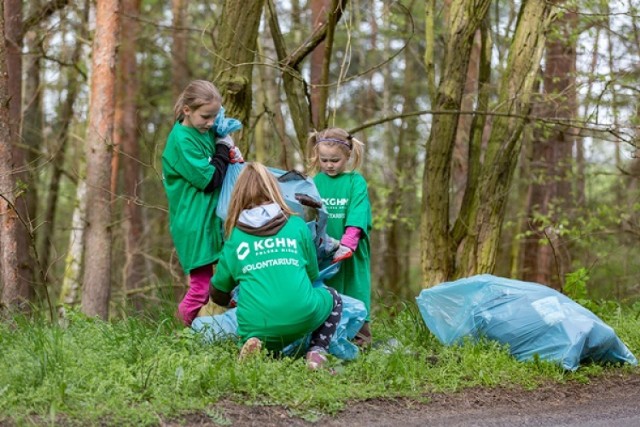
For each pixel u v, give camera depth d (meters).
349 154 6.29
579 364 6.01
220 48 7.86
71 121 16.83
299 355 5.54
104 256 11.30
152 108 19.56
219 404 4.66
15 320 6.46
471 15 8.84
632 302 10.77
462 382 5.54
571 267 14.28
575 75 10.80
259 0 7.84
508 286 6.31
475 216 9.19
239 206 5.56
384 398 5.10
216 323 5.90
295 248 5.45
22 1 13.09
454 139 9.05
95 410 4.30
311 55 13.80
